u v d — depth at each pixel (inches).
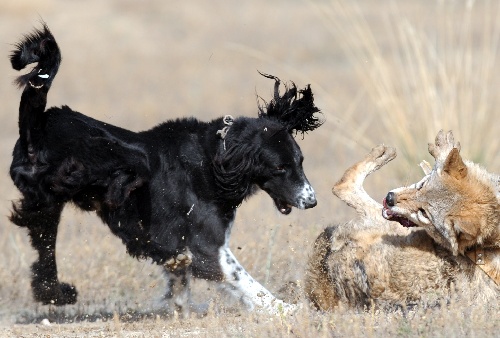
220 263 442.3
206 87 1167.6
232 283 441.7
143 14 1635.1
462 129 703.7
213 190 442.9
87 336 399.2
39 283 450.3
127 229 440.1
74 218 609.3
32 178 426.0
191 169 444.1
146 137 447.2
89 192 435.2
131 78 1220.5
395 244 392.8
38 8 1576.0
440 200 364.8
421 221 373.4
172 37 1481.3
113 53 1362.0
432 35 838.5
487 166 678.5
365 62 786.2
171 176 442.6
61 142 426.6
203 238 442.9
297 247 501.0
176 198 441.1
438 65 734.5
